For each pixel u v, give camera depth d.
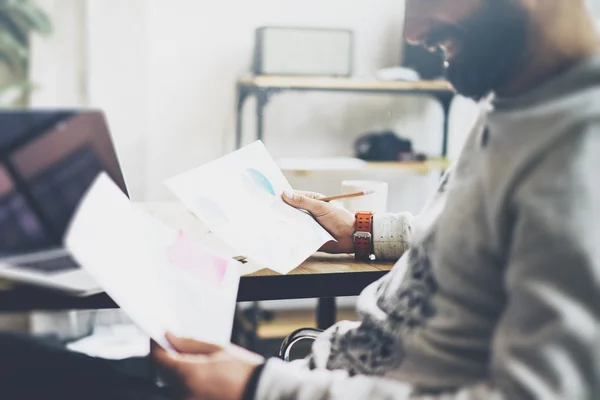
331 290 1.00
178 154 2.89
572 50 0.67
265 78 2.65
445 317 0.71
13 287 0.80
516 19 0.68
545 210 0.58
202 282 0.88
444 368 0.70
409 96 3.10
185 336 0.75
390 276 0.90
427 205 0.87
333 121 3.04
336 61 2.81
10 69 2.48
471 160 0.75
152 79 2.79
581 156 0.58
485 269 0.68
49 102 2.55
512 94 0.72
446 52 0.78
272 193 1.16
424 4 0.75
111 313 2.47
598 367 0.53
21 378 0.84
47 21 2.48
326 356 0.89
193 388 0.72
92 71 2.63
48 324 2.33
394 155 2.93
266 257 0.99
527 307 0.57
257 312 2.73
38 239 0.83
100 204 0.84
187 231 1.15
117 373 0.89
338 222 1.13
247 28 2.87
